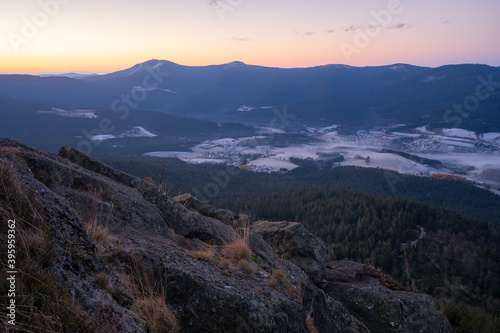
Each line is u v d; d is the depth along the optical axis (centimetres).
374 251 9375
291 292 537
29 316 192
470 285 8512
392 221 11625
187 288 382
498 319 3036
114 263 368
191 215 666
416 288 8225
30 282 215
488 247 10644
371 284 1063
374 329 873
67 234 297
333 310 666
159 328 311
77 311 221
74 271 267
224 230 714
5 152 419
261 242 765
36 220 270
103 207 493
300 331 443
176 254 455
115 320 249
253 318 373
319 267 999
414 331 873
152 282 379
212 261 503
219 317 370
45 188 336
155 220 576
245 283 460
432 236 11200
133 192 623
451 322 3266
